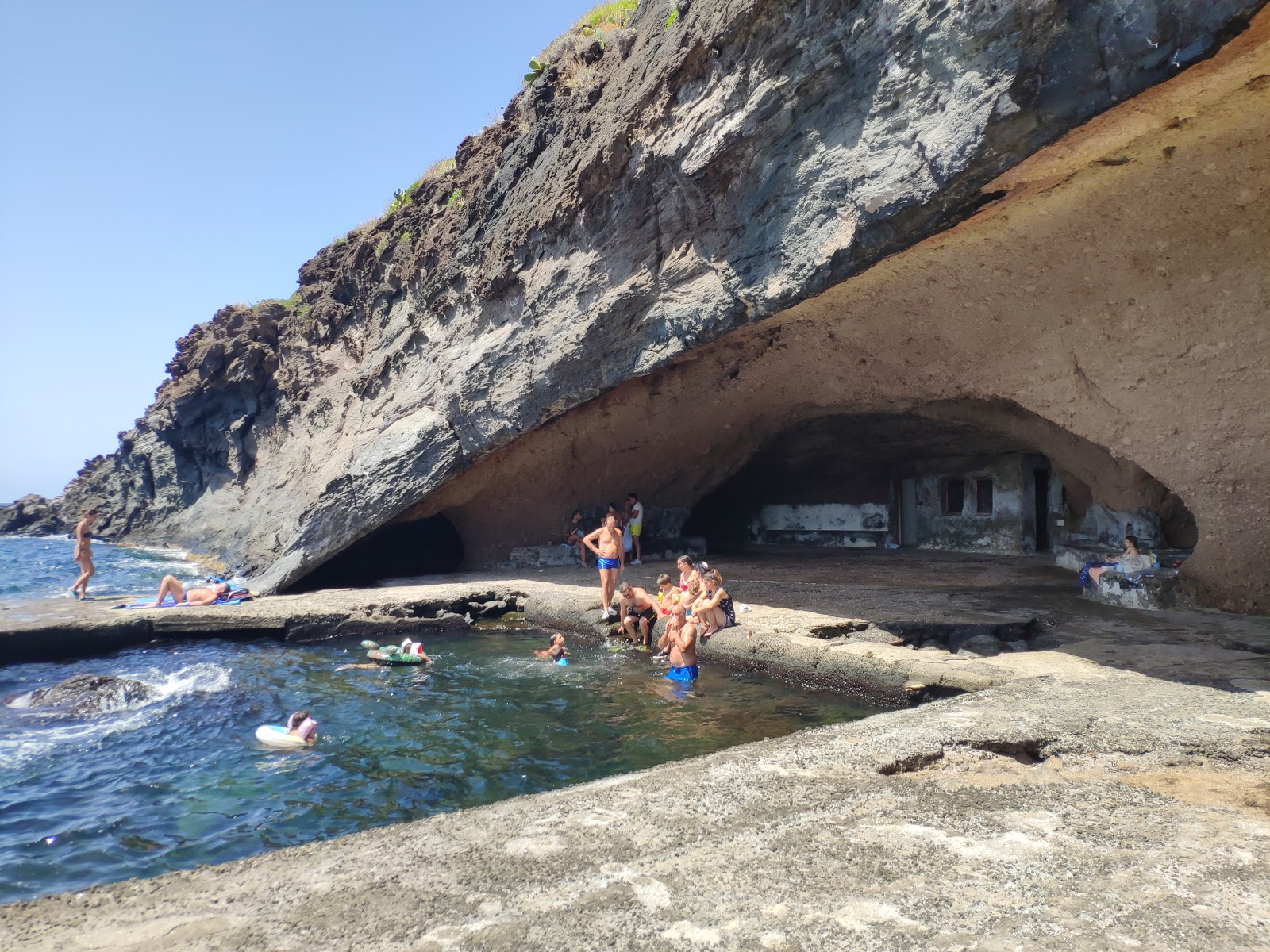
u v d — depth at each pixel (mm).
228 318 30625
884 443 19250
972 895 3023
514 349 15836
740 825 3730
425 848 3564
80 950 2697
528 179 15969
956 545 19281
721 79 10680
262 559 22297
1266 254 8180
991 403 14891
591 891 3096
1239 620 9258
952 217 8305
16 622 11672
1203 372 9195
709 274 11789
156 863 5301
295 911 2979
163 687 9664
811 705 8344
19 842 5605
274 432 27578
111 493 39938
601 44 16406
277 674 10305
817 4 9062
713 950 2658
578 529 18453
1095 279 9531
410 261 20250
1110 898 2986
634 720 8078
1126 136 7293
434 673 10250
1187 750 4848
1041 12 6797
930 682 7801
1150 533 13234
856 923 2811
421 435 17562
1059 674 7086
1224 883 3107
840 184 9148
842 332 13016
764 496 22984
